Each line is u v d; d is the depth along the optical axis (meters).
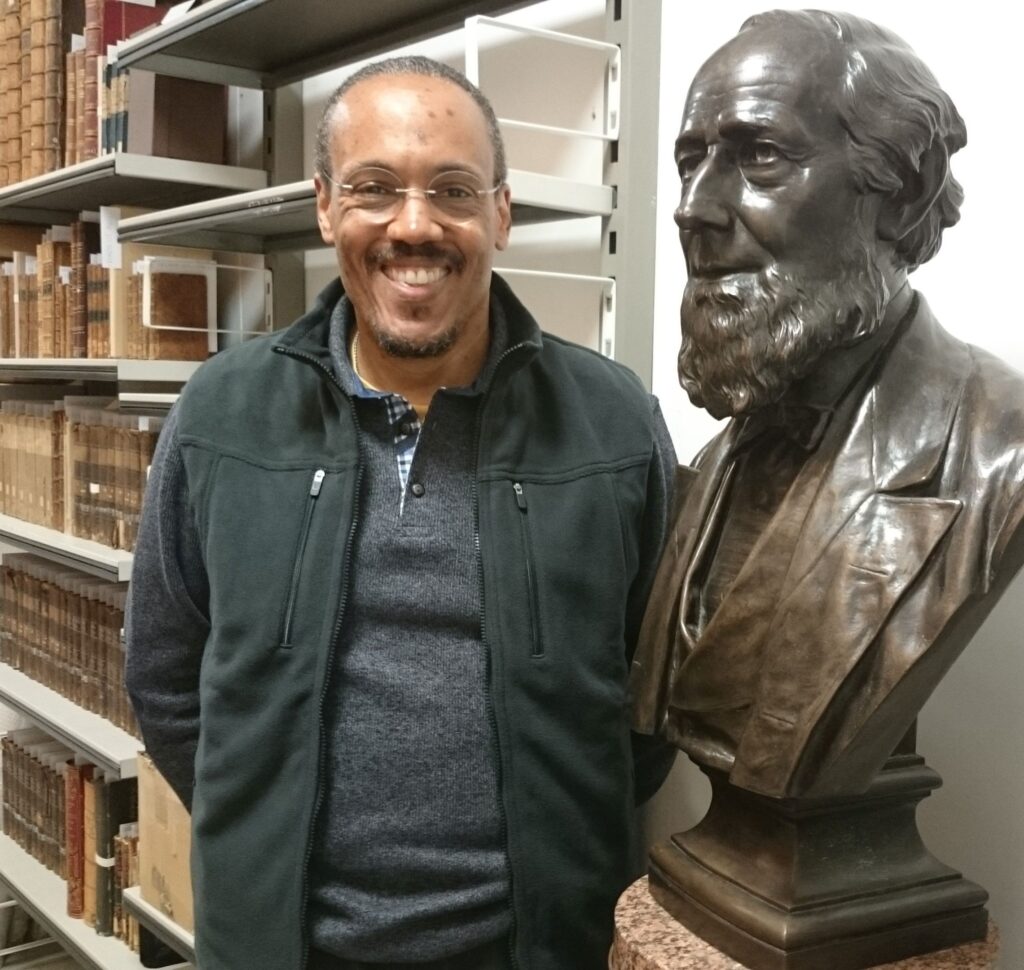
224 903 1.21
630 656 1.32
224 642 1.21
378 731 1.19
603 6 1.59
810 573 0.83
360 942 1.17
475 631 1.21
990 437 0.81
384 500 1.22
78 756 2.36
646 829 1.56
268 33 1.93
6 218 2.62
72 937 2.22
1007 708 1.12
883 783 0.91
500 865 1.19
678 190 1.50
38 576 2.49
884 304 0.84
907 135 0.80
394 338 1.17
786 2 1.32
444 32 1.83
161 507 1.31
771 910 0.87
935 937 0.91
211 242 2.15
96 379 2.47
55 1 2.28
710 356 0.84
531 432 1.24
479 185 1.16
